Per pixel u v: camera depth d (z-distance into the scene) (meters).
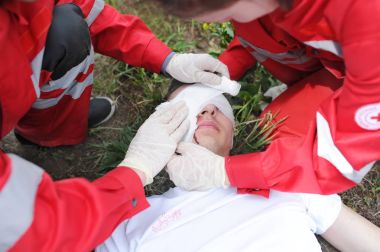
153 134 1.36
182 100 1.45
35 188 0.99
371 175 1.70
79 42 1.31
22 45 1.14
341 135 1.15
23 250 0.98
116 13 1.53
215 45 2.00
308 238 1.31
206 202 1.38
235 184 1.32
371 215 1.65
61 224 1.00
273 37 1.40
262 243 1.29
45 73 1.30
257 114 1.83
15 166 0.98
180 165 1.36
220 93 1.46
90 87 1.54
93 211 1.07
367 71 1.01
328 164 1.18
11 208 0.95
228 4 0.93
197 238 1.33
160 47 1.56
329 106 1.18
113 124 1.84
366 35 0.96
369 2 0.93
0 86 1.12
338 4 0.98
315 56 1.46
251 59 1.74
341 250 1.49
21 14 1.09
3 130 1.25
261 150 1.73
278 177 1.25
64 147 1.77
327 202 1.42
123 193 1.18
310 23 1.08
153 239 1.34
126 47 1.57
